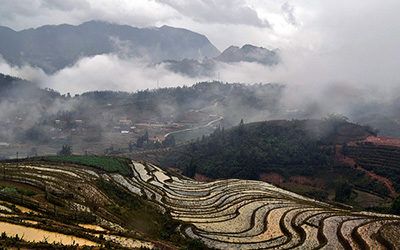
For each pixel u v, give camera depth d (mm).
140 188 152375
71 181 133125
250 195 149250
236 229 109938
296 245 94750
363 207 169250
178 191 157875
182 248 80625
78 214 89438
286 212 121688
